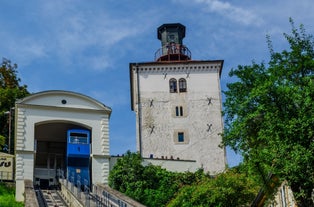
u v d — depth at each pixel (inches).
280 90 781.9
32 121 1784.0
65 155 2090.3
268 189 904.9
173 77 2351.1
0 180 1681.8
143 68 2352.4
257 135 869.8
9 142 2103.8
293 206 908.6
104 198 1433.3
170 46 2549.2
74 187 1486.2
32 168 1718.8
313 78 782.5
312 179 743.1
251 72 916.6
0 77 2518.5
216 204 1230.9
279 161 763.4
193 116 2279.8
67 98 1851.6
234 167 1333.7
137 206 1278.3
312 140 742.5
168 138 2234.3
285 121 761.0
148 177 1676.9
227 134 932.0
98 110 1877.5
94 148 1829.5
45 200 1502.2
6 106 2340.1
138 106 2288.4
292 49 828.6
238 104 915.4
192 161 1931.6
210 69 2375.7
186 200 1310.3
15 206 1443.2
